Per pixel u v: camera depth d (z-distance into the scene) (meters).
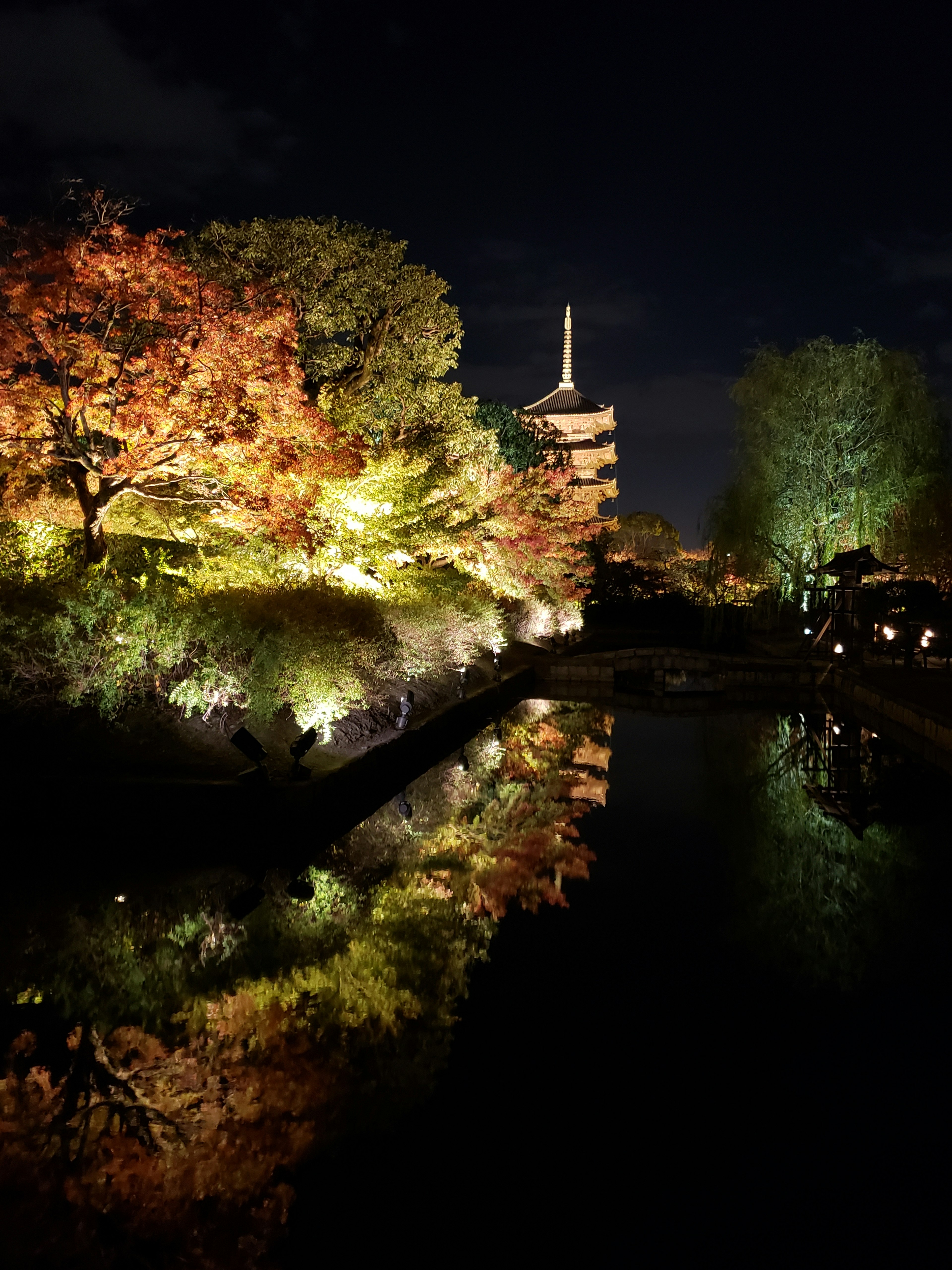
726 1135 4.00
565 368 69.31
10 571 11.66
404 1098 4.32
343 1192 3.68
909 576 33.28
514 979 5.77
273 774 8.95
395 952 6.23
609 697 23.72
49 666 9.66
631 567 49.09
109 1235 3.42
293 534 12.54
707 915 6.98
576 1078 4.54
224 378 11.08
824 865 8.36
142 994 5.54
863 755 14.84
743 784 12.27
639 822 10.06
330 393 19.00
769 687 25.67
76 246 10.99
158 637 10.02
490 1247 3.36
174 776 8.65
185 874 7.90
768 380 29.31
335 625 11.95
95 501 12.63
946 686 19.53
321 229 21.23
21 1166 3.84
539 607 31.14
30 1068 4.65
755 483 29.67
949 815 10.52
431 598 17.88
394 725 12.61
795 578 29.31
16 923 6.75
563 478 31.58
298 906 7.19
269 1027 5.10
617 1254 3.31
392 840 9.20
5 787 8.38
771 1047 4.85
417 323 22.86
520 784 12.20
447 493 23.88
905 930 6.64
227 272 20.80
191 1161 3.85
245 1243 3.35
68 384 11.70
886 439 28.06
